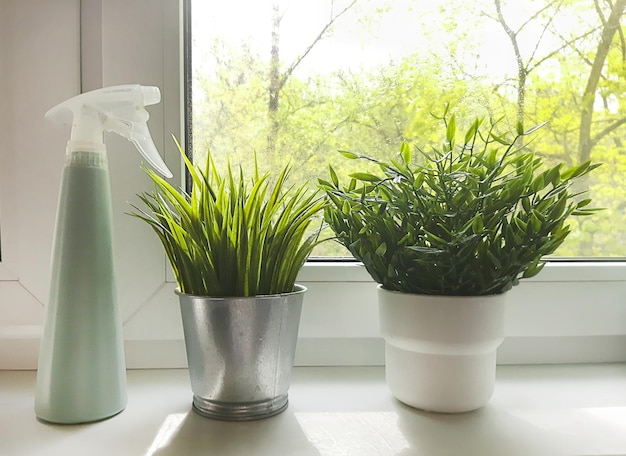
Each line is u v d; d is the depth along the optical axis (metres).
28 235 0.58
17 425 0.44
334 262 0.62
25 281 0.58
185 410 0.48
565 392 0.53
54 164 0.58
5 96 0.57
